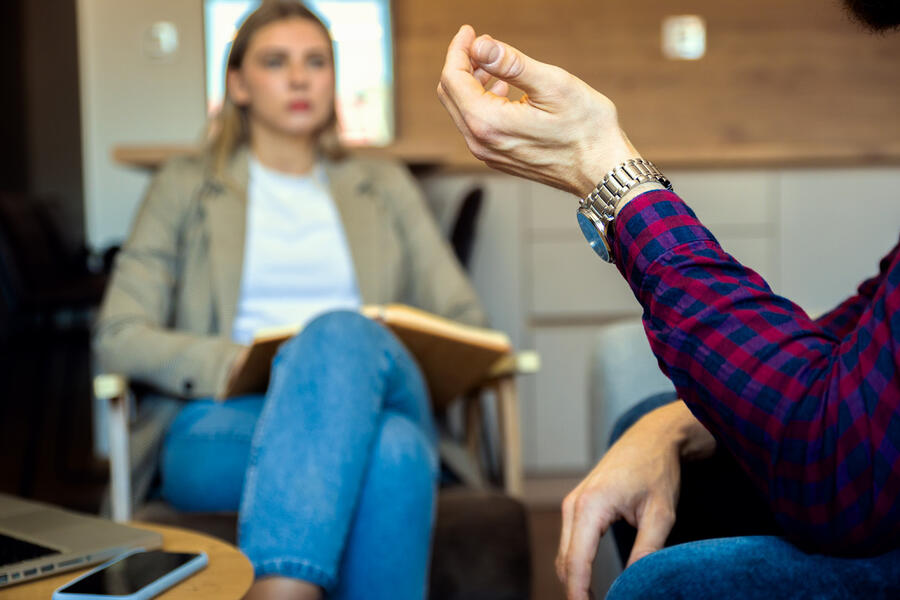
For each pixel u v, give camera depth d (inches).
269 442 37.2
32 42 232.7
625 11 159.0
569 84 22.7
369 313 51.0
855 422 18.7
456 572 51.3
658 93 160.2
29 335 133.3
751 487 28.9
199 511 55.1
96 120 159.8
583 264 111.5
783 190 112.1
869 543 19.5
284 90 67.7
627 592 20.4
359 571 39.2
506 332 111.8
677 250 21.5
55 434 143.6
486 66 22.6
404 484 39.9
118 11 159.6
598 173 23.1
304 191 70.2
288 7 69.1
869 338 19.0
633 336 45.8
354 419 37.9
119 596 26.2
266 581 34.4
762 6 158.9
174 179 68.6
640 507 27.3
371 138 158.9
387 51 158.2
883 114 159.6
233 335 66.5
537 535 94.0
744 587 19.6
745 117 160.2
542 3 158.7
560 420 112.7
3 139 225.0
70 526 33.0
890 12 22.5
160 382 58.3
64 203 242.1
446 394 62.4
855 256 112.8
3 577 28.4
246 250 67.6
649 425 29.1
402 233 72.8
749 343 20.0
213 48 160.1
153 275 65.7
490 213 110.5
